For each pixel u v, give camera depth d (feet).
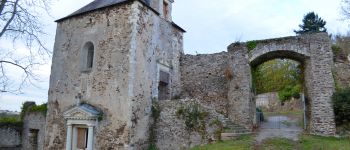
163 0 51.37
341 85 43.34
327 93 40.32
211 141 38.24
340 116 39.47
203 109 40.40
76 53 46.29
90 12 46.16
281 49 43.68
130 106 39.42
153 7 48.88
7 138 56.75
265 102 89.51
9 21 32.40
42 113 54.08
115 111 40.45
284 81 90.48
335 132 38.88
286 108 82.84
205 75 51.78
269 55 46.68
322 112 40.01
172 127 41.86
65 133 44.19
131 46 40.91
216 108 49.26
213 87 50.52
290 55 45.88
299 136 37.78
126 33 41.88
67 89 45.88
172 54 51.70
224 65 50.55
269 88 93.04
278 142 34.04
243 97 43.55
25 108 58.65
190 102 41.32
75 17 47.75
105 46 43.39
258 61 48.06
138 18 42.34
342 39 76.74
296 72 86.48
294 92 81.30
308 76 43.27
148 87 43.68
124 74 40.73
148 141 42.65
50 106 47.34
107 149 39.91
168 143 41.63
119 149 39.04
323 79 40.83
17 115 74.02
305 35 43.14
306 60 43.68
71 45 47.19
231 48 46.21
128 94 39.73
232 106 44.21
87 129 42.47
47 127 46.83
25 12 33.19
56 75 47.73
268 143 33.78
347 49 60.44
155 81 45.57
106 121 40.88
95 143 40.91
